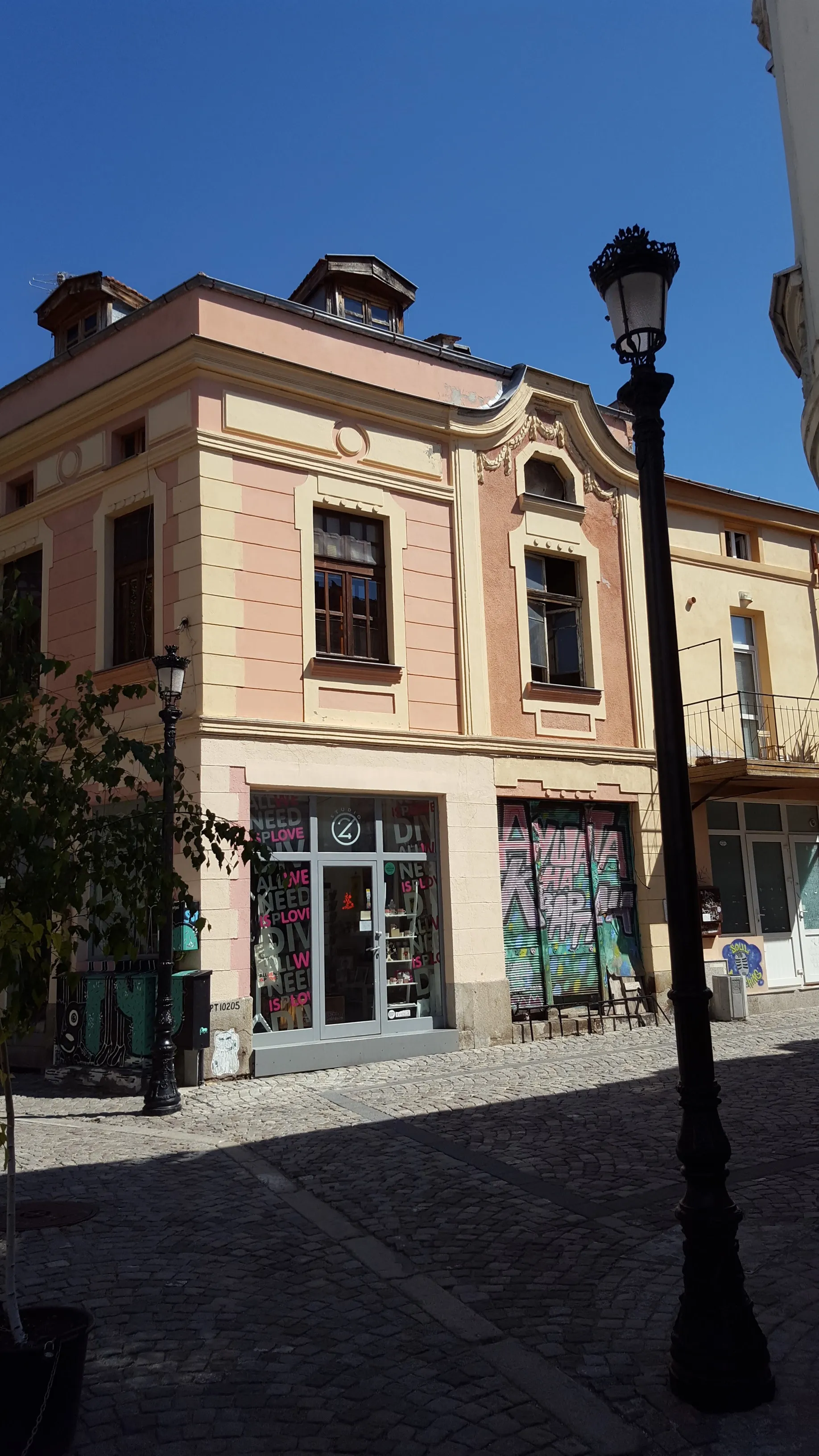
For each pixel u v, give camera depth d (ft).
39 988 13.19
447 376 49.85
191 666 39.86
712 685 60.08
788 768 54.03
